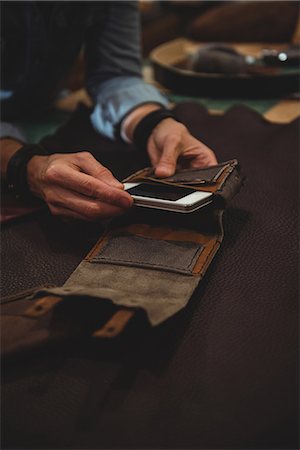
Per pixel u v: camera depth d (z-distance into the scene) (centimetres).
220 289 61
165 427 44
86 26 110
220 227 66
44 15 105
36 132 114
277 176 90
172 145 83
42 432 44
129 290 57
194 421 44
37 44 107
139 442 43
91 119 112
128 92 105
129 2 113
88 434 43
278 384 48
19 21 104
